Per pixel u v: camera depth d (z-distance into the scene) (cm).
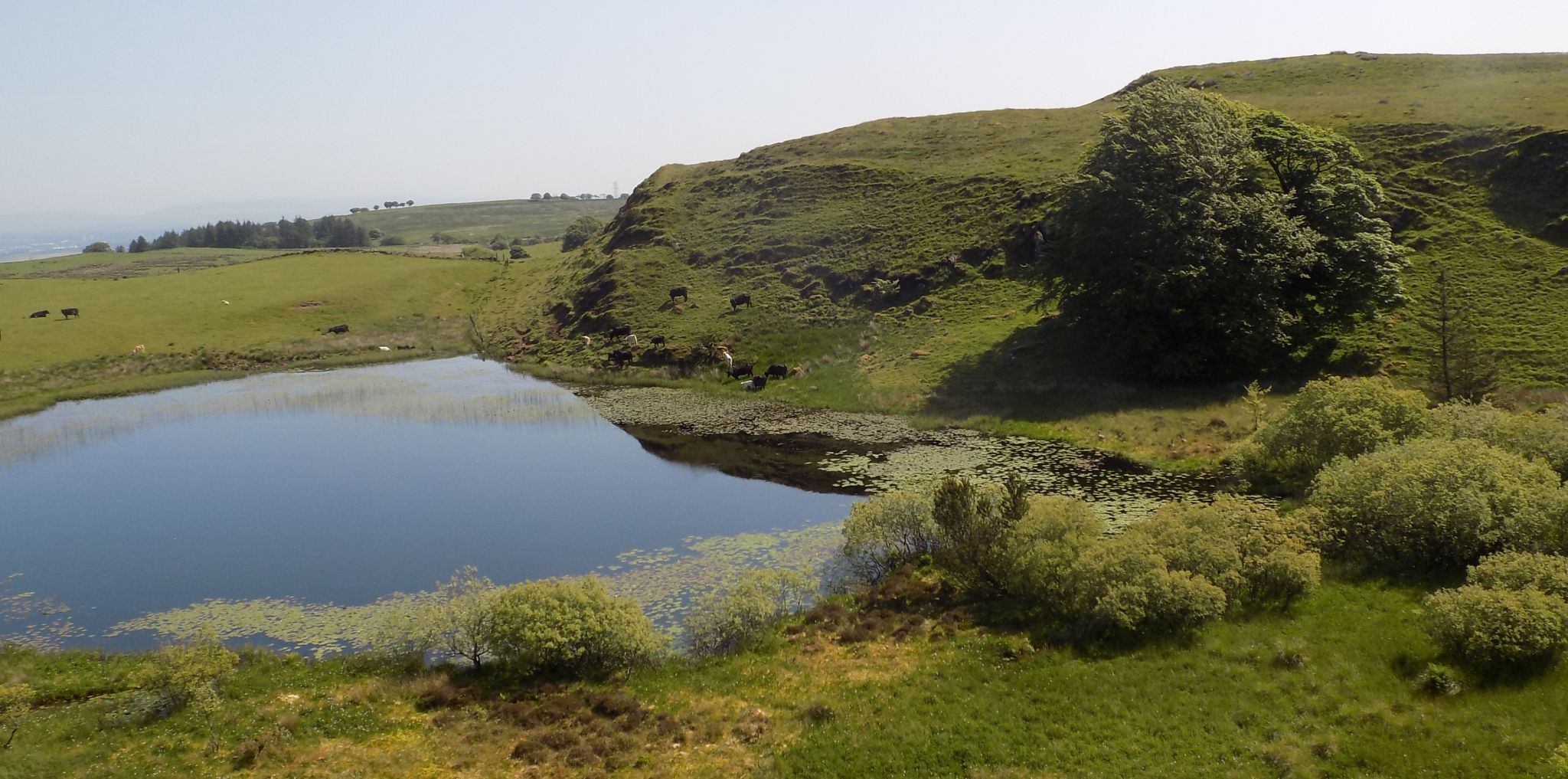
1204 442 3356
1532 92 5988
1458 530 1991
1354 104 6494
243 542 2891
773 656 1989
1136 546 2005
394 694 1831
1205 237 4031
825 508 3014
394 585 2511
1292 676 1639
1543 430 2442
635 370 5600
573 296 7256
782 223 7238
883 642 2003
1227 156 4341
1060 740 1548
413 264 9269
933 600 2191
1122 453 3384
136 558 2773
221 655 1903
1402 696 1541
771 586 2208
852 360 5116
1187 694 1633
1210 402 3775
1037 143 7431
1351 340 4097
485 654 2039
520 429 4369
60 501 3406
